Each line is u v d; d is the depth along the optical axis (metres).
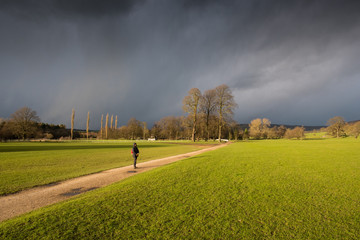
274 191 6.58
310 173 9.45
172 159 17.42
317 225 4.23
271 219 4.52
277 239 3.68
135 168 12.87
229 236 3.81
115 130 111.56
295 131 85.44
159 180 8.16
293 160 14.07
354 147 28.38
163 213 4.88
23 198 6.84
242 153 19.83
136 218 4.62
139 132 114.75
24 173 11.13
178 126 108.00
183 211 4.99
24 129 72.81
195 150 28.92
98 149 30.56
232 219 4.53
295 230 4.01
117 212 4.95
